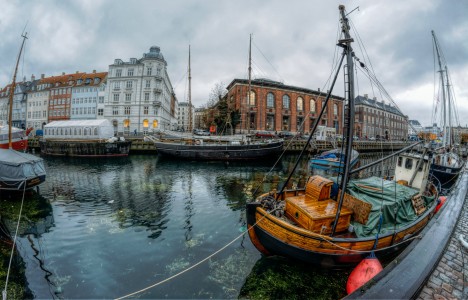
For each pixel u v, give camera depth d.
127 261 6.41
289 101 47.72
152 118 47.97
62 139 31.77
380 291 3.29
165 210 10.51
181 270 6.02
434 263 4.16
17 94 64.38
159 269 6.05
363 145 43.09
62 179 16.73
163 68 50.19
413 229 6.48
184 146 27.00
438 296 3.52
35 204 11.12
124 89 48.78
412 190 7.34
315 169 23.03
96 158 28.45
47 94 58.91
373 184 7.10
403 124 79.50
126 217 9.66
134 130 46.88
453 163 18.94
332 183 6.92
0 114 68.00
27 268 6.04
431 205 7.86
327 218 5.96
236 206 11.16
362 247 5.50
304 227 6.13
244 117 41.81
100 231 8.30
